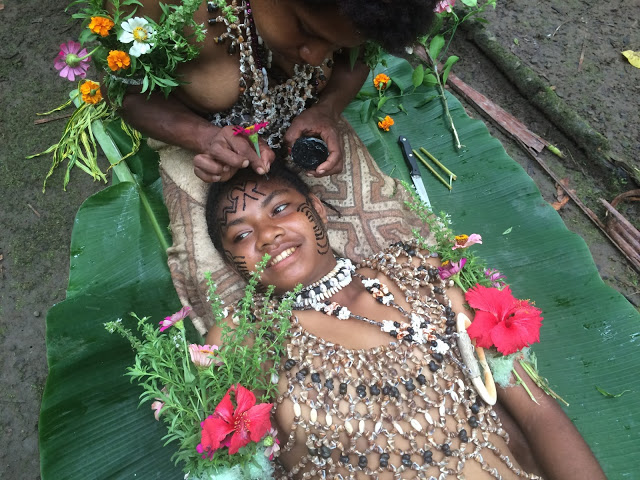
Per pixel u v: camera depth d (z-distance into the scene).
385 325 1.66
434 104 2.78
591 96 2.98
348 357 1.62
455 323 1.71
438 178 2.57
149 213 2.25
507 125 2.94
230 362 1.53
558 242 2.34
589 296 2.21
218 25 1.68
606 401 2.04
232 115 1.93
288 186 1.75
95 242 2.18
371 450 1.56
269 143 1.98
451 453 1.58
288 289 1.73
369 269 1.86
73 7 3.22
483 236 2.42
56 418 1.85
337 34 1.35
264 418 1.40
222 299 1.95
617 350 2.10
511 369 1.67
